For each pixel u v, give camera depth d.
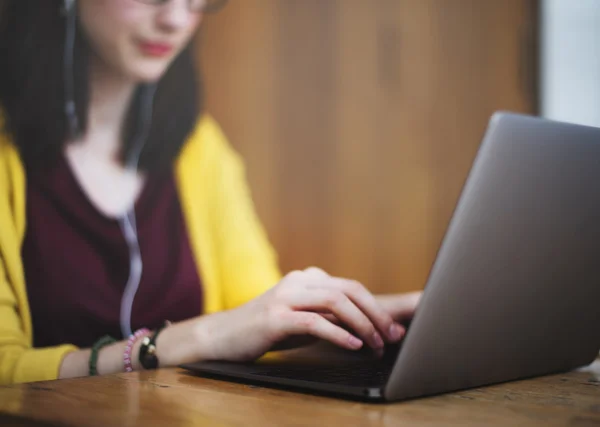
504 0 2.62
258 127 1.93
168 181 1.70
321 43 2.10
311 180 2.06
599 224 0.71
